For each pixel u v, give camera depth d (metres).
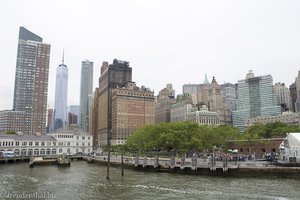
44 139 165.50
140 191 49.56
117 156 124.88
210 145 122.25
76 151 174.62
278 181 57.00
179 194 46.44
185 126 122.75
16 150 153.12
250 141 112.81
